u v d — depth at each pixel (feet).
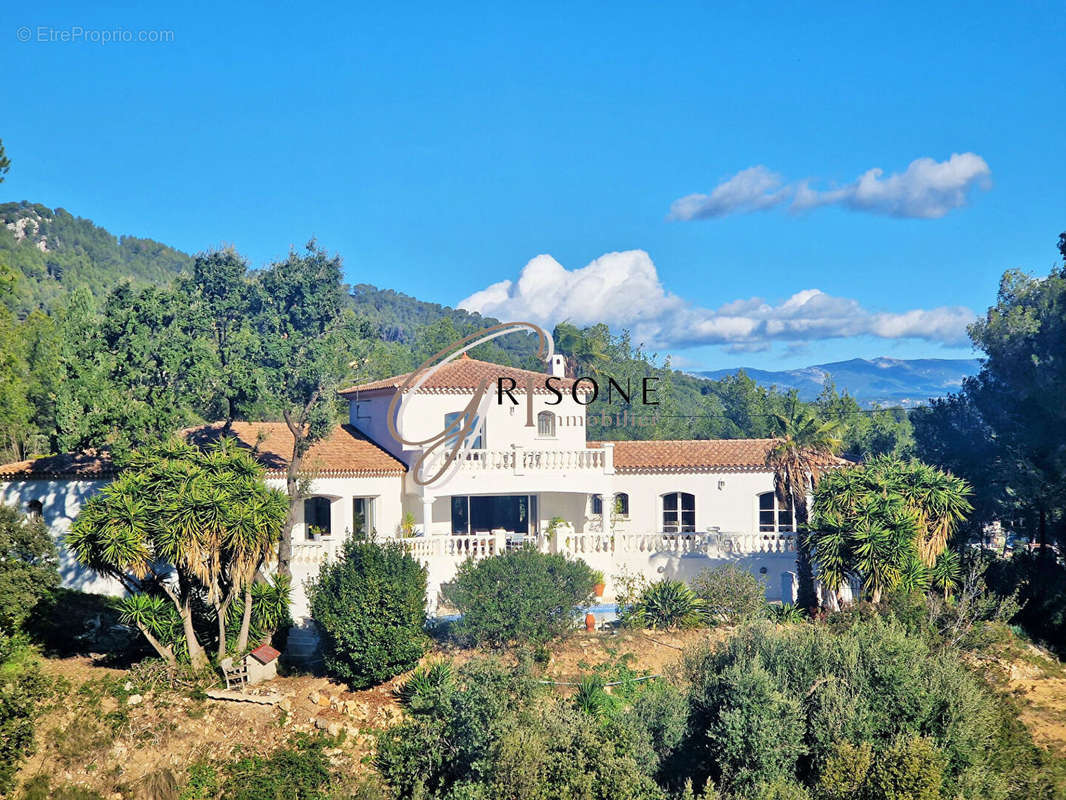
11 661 114.62
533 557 118.32
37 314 239.91
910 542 121.49
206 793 100.32
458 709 92.27
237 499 110.93
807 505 136.36
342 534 137.28
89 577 135.44
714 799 81.30
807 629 102.01
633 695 105.70
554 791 82.89
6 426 203.72
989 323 175.52
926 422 178.40
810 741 88.12
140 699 108.58
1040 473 148.87
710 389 406.21
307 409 128.98
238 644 114.32
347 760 101.14
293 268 296.30
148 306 135.03
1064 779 95.35
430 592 129.18
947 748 85.92
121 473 115.85
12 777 100.58
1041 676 124.47
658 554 137.08
